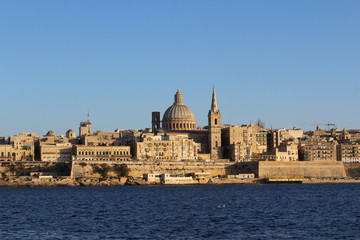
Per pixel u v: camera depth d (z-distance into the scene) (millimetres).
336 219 180250
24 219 180250
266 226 164500
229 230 157125
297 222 173000
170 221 175000
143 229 158625
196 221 175000
